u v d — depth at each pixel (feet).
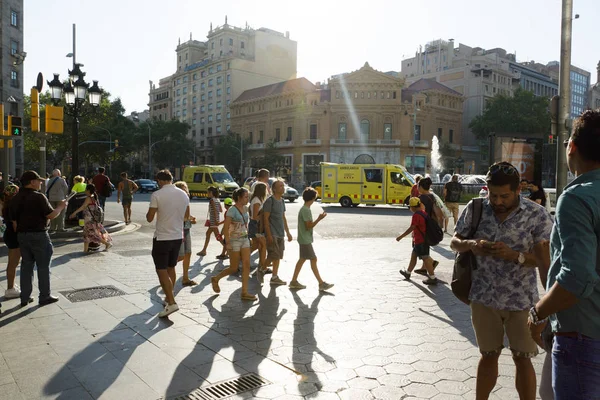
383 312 18.69
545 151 67.26
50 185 40.34
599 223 6.07
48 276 19.83
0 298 20.63
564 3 27.45
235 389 11.79
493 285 9.66
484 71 265.54
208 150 286.87
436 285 23.45
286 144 216.13
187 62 323.78
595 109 6.74
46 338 15.51
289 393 11.59
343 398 11.33
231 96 271.69
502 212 9.47
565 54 27.66
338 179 84.23
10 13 139.33
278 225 23.59
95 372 12.79
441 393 11.61
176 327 16.72
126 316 18.04
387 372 12.87
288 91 217.15
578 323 6.37
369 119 198.18
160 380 12.30
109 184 49.65
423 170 199.41
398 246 37.40
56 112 42.16
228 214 20.59
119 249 34.50
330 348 14.69
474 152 238.89
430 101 209.36
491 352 9.80
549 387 7.22
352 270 27.32
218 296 21.21
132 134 204.95
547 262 9.00
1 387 11.84
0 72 135.44
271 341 15.31
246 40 297.94
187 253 23.36
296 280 22.75
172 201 18.43
